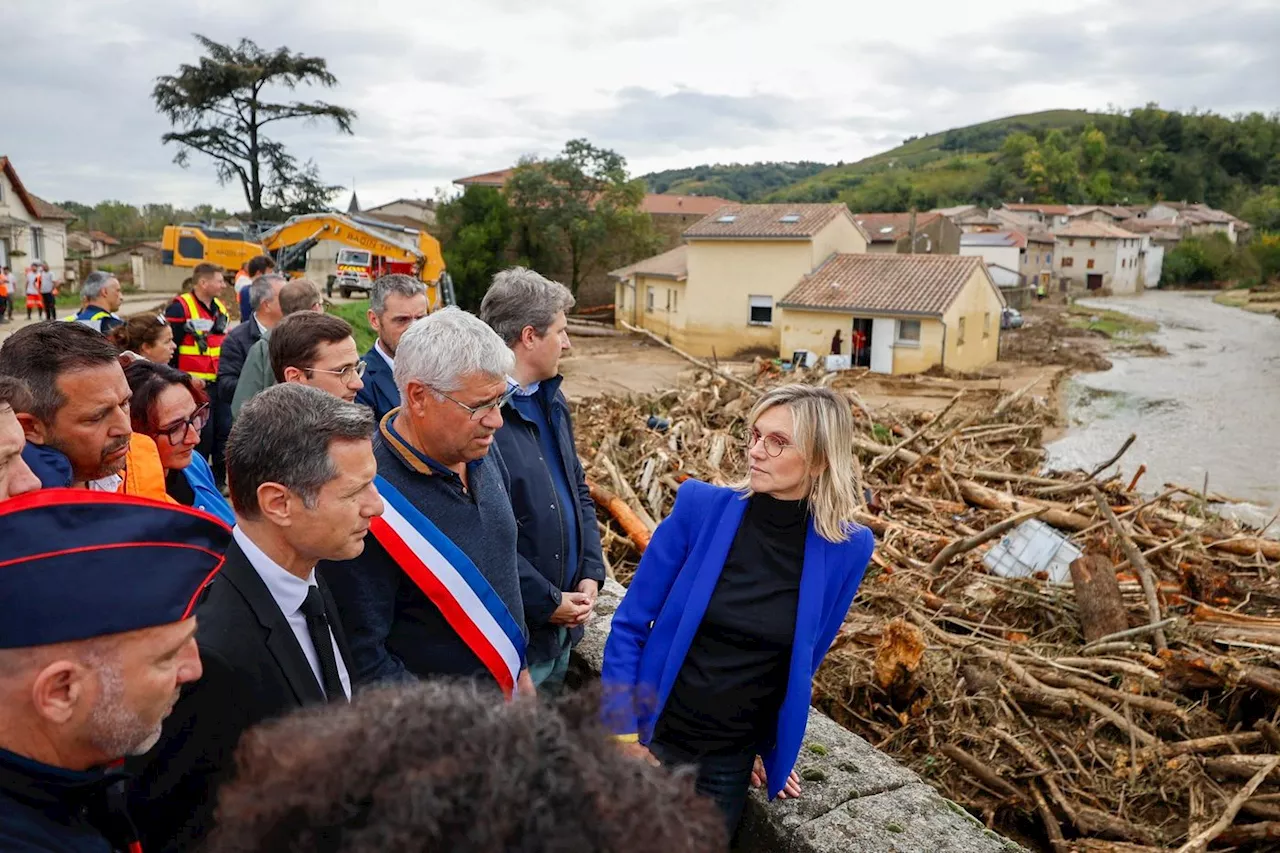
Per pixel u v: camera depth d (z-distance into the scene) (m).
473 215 46.66
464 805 0.75
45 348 2.50
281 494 1.87
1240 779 4.50
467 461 2.44
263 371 4.53
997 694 5.16
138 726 1.26
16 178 40.19
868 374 28.61
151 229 86.25
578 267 48.31
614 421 11.65
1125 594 6.36
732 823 2.64
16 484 1.91
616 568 7.03
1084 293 80.56
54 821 1.24
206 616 1.79
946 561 6.95
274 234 24.52
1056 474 11.61
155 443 2.97
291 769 0.80
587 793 0.80
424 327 2.36
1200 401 25.64
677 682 2.58
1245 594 6.42
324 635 2.05
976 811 4.64
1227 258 89.62
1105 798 4.56
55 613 1.17
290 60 47.53
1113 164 146.00
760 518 2.58
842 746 3.13
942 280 30.72
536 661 3.12
